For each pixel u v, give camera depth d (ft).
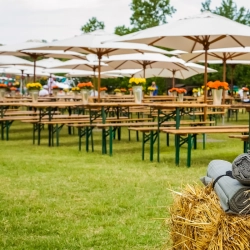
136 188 19.38
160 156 29.17
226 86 36.68
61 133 43.62
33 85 39.24
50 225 14.29
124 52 46.68
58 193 18.42
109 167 24.62
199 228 8.58
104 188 19.36
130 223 14.48
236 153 30.53
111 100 49.96
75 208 16.20
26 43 55.57
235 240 8.10
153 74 70.90
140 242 12.75
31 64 62.34
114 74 82.53
